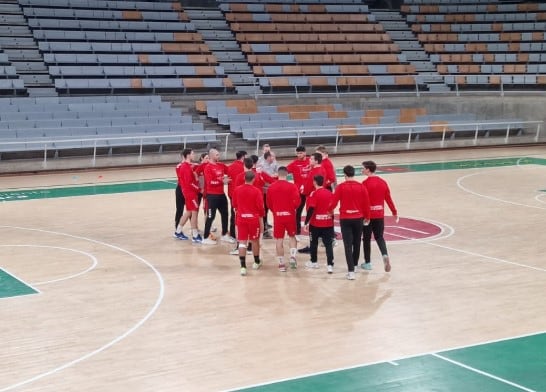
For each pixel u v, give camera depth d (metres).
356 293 9.77
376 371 7.00
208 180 12.69
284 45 31.28
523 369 7.02
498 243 12.78
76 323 8.56
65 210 15.95
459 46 32.81
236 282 10.37
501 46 32.47
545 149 27.91
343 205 10.44
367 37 32.84
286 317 8.75
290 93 29.02
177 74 28.14
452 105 29.97
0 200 17.22
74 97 24.72
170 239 13.22
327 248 10.81
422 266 11.23
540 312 8.93
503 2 36.75
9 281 10.40
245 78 28.94
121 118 23.94
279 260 10.99
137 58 28.16
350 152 26.50
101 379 6.86
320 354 7.49
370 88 30.27
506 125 29.00
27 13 28.70
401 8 35.44
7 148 21.41
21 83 24.92
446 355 7.43
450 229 13.93
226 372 7.01
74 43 27.70
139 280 10.48
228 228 14.01
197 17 32.28
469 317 8.73
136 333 8.20
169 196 17.75
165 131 24.11
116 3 30.89
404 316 8.77
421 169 22.56
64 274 10.79
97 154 23.17
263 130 25.38
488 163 23.97
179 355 7.49
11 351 7.63
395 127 26.73
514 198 17.41
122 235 13.51
